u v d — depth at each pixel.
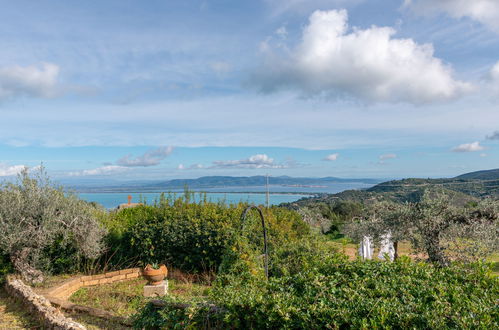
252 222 7.34
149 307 5.16
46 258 8.45
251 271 5.53
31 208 8.29
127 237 9.65
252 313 4.05
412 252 10.26
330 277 4.51
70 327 4.93
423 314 3.19
